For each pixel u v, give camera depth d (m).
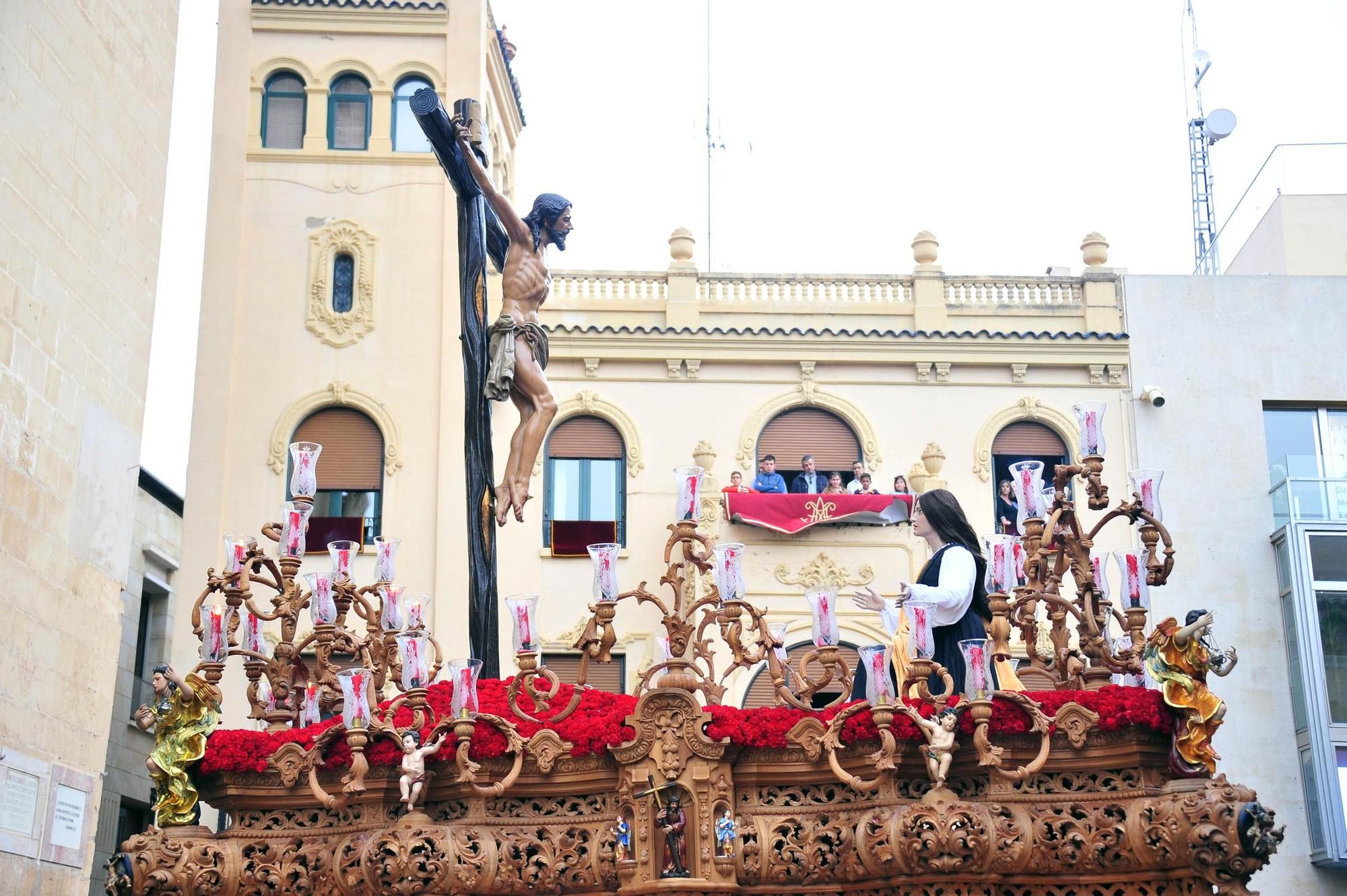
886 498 24.55
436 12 27.14
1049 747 7.42
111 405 13.06
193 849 7.85
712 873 7.46
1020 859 7.29
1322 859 23.11
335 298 25.81
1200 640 7.43
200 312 25.34
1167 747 7.49
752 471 25.28
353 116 26.75
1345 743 23.52
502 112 30.11
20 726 11.48
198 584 24.19
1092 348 25.97
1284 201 29.75
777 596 24.39
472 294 9.83
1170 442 25.67
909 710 7.44
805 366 25.77
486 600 9.67
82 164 12.70
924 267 26.62
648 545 24.77
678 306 26.11
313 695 9.21
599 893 7.68
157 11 14.09
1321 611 24.19
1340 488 24.80
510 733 7.79
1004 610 7.94
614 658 24.08
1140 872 7.29
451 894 7.55
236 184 26.03
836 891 7.54
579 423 25.52
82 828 12.36
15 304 11.65
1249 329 26.17
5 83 11.59
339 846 7.82
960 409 25.78
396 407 25.19
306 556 24.44
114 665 12.98
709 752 7.54
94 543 12.71
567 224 10.27
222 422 24.91
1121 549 24.95
